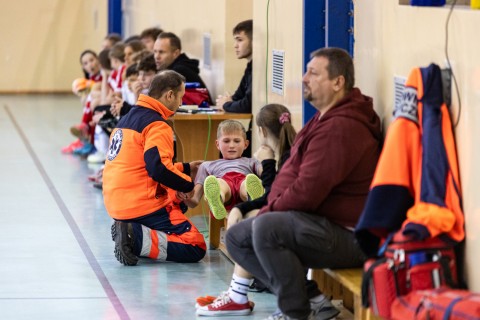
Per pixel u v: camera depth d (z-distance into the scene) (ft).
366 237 21.06
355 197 22.97
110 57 50.39
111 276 29.68
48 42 84.79
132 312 25.96
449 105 21.39
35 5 84.12
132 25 67.87
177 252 31.07
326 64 23.27
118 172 30.96
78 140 56.24
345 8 27.12
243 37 37.65
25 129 64.59
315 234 22.36
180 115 36.91
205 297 26.40
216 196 29.43
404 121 21.13
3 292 27.68
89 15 83.05
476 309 18.15
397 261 20.08
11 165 50.83
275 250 22.38
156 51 41.27
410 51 23.40
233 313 25.59
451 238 20.52
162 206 31.12
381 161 20.98
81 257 32.04
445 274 20.13
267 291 27.84
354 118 22.98
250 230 23.53
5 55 84.17
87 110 53.31
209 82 44.09
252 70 37.17
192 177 32.91
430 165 20.63
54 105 77.71
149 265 31.07
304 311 22.63
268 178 28.99
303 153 23.53
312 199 22.58
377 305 20.31
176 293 27.86
